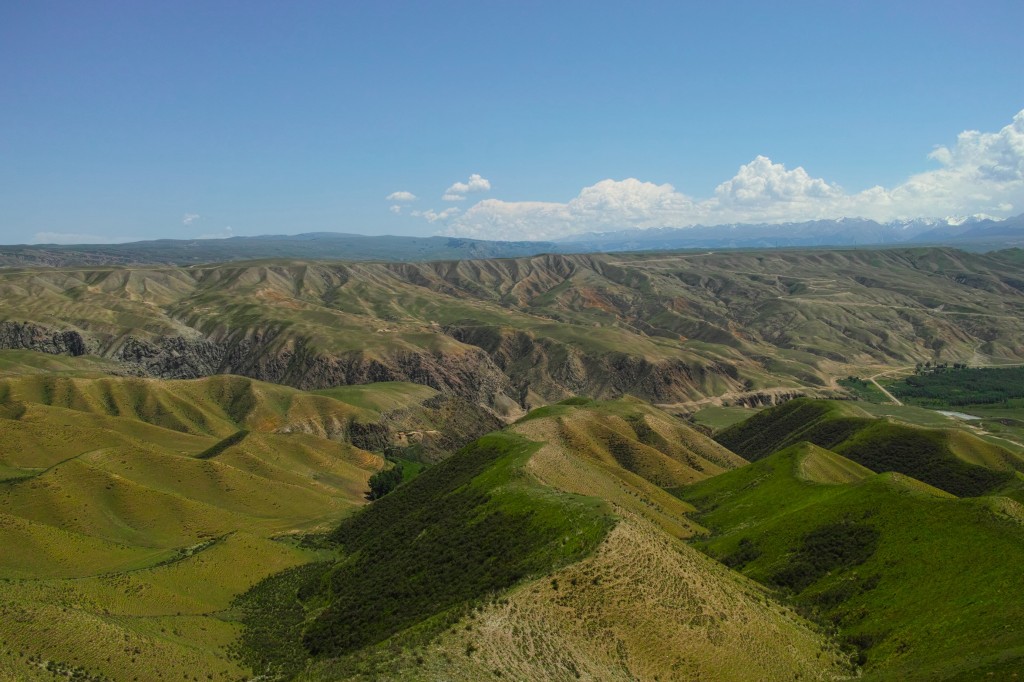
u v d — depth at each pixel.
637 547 73.06
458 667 54.50
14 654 67.12
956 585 78.56
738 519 131.00
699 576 74.88
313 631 88.38
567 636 61.84
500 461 121.06
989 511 88.12
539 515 88.44
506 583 73.25
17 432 165.75
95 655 71.38
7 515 105.75
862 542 97.12
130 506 127.69
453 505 110.19
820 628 80.25
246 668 80.31
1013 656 57.41
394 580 92.00
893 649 72.56
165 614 88.69
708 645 65.62
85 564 102.94
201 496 144.62
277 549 117.94
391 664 54.66
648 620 65.56
